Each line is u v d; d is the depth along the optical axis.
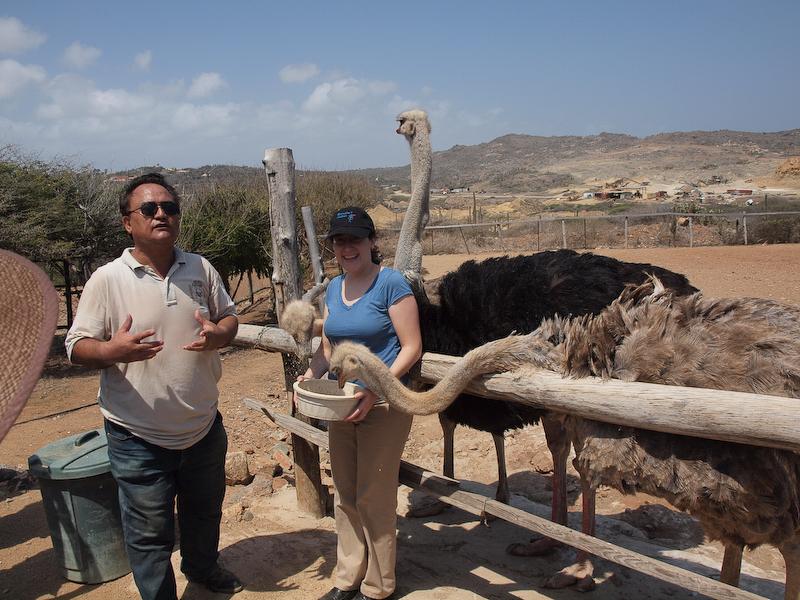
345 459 3.26
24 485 5.06
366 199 21.39
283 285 4.90
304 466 4.36
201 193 12.20
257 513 4.48
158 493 3.11
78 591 3.65
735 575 2.93
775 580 3.64
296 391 3.02
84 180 10.05
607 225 28.58
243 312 12.76
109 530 3.69
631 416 2.50
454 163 183.50
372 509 3.20
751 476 2.43
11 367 1.47
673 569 2.58
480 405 3.75
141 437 3.05
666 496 2.59
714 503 2.50
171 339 3.06
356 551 3.35
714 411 2.29
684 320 2.77
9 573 3.84
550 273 3.69
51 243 9.23
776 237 21.91
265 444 5.88
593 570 3.69
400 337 3.04
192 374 3.13
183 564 3.54
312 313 3.25
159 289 3.05
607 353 2.72
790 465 2.47
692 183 85.50
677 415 2.38
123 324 2.83
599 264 3.86
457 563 3.82
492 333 3.61
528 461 5.29
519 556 3.88
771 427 2.17
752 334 2.63
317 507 4.40
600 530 4.18
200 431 3.21
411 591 3.51
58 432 6.48
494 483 5.00
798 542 2.55
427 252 23.64
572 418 2.96
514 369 2.90
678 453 2.53
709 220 25.64
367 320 3.05
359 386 2.96
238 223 11.52
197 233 11.05
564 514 3.82
